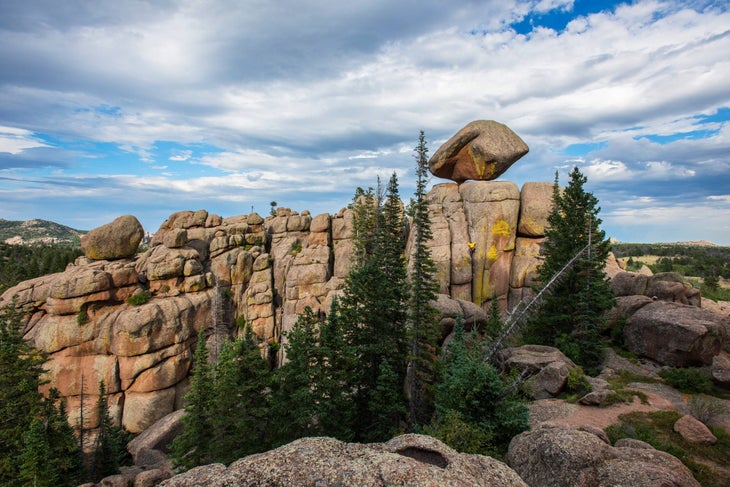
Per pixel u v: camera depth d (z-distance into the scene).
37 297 54.66
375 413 31.36
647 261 153.50
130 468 40.50
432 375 35.25
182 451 31.23
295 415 26.73
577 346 35.75
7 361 39.44
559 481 15.12
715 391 28.16
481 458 13.50
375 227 59.56
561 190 56.94
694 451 20.36
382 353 33.44
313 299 64.25
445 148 65.12
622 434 21.73
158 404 52.41
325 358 30.08
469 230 59.09
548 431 18.19
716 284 84.81
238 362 28.52
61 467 35.12
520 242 59.41
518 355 33.75
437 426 24.84
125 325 52.31
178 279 61.25
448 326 44.19
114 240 59.84
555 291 39.56
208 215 74.44
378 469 11.91
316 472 11.88
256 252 70.50
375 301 34.09
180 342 55.91
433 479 11.52
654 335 33.91
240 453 27.80
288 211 82.25
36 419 34.47
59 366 51.72
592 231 38.88
